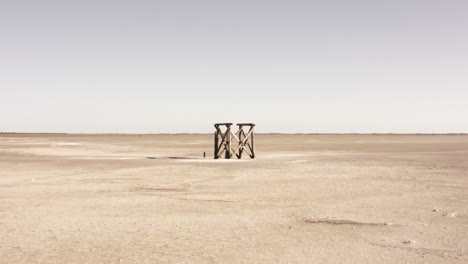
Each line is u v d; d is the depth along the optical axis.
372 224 8.38
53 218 9.02
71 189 13.66
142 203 10.95
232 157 32.28
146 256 6.21
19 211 9.82
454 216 9.16
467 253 6.35
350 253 6.37
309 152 39.19
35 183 15.29
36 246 6.75
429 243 6.94
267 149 46.22
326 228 8.06
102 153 38.31
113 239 7.21
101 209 10.09
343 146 54.75
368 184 14.80
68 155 34.72
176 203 10.95
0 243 6.94
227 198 11.75
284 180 16.12
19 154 35.81
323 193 12.67
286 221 8.69
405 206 10.40
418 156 31.28
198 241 7.07
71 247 6.70
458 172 18.97
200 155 35.31
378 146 54.28
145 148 49.00
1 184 15.02
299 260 6.01
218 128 29.89
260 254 6.31
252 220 8.80
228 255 6.26
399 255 6.26
